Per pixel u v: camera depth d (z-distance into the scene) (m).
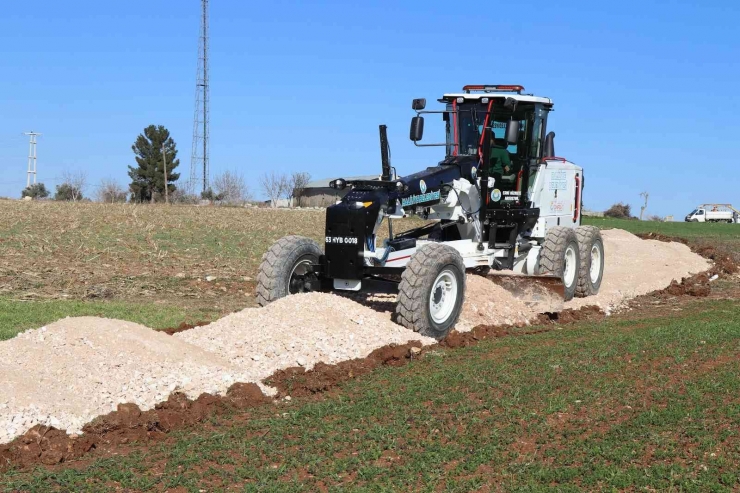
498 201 12.69
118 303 13.12
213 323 9.65
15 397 6.82
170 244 23.14
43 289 14.35
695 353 9.27
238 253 21.62
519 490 5.59
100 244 22.00
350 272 10.57
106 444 6.55
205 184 78.12
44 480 5.81
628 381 8.14
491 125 12.38
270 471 5.92
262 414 7.31
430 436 6.64
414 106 11.84
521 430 6.74
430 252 10.38
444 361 9.22
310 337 9.27
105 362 7.77
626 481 5.70
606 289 15.38
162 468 6.04
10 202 42.09
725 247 28.05
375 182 11.01
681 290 15.66
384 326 10.00
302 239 11.31
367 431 6.71
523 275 12.73
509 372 8.54
